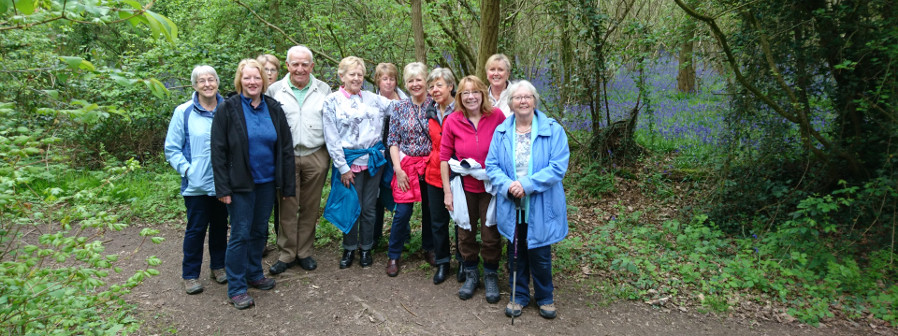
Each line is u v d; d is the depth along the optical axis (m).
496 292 3.52
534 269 3.26
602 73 6.25
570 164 6.54
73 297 2.04
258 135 3.35
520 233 3.29
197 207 3.50
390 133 3.89
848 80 4.49
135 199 5.62
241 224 3.35
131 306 3.36
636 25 5.60
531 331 3.16
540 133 3.12
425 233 4.09
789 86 4.65
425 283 3.83
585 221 5.32
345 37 6.98
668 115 8.74
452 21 7.68
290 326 3.21
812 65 4.52
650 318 3.36
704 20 4.45
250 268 3.66
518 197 3.10
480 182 3.38
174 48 6.66
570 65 6.43
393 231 3.93
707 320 3.35
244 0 6.98
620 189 6.12
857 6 4.14
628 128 6.59
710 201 5.17
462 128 3.38
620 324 3.28
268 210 3.56
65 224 1.94
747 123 5.02
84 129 6.83
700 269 3.99
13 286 1.76
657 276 3.89
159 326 3.16
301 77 3.84
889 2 4.09
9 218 2.06
